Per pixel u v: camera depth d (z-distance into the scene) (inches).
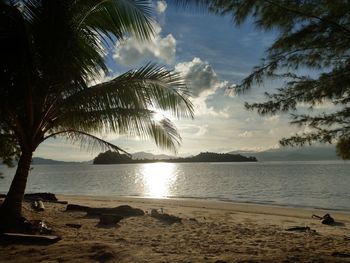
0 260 199.0
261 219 467.5
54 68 262.7
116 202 659.4
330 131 161.8
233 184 1561.3
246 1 160.6
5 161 446.0
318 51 161.6
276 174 2509.8
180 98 286.7
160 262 194.4
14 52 255.3
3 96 265.7
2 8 254.1
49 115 298.0
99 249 220.7
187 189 1330.0
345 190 1164.5
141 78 285.9
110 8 289.4
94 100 269.7
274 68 171.3
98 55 301.1
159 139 301.3
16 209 288.2
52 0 263.1
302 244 278.5
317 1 149.6
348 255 210.4
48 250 221.0
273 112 173.2
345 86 149.0
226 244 269.4
